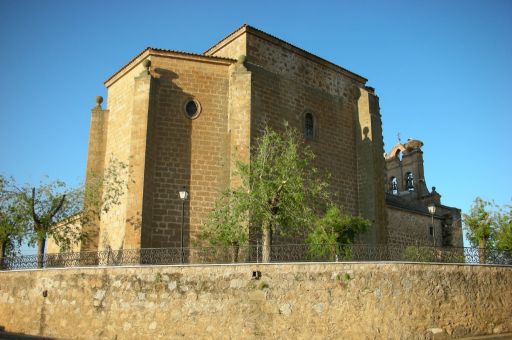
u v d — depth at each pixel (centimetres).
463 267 2161
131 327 1995
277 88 3231
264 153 2641
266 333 1900
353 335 1902
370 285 1962
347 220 2808
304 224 2636
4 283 2350
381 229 3447
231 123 2984
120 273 2067
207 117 3044
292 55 3419
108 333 2019
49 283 2197
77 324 2080
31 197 2989
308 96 3422
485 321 2139
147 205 2770
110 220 3031
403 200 4941
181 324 1956
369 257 2334
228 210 2531
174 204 2873
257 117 3058
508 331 2189
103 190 3102
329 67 3641
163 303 1991
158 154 2911
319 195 3084
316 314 1919
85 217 3070
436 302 2039
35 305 2206
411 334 1950
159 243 2795
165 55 3047
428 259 2384
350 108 3712
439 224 4688
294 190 2550
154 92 2944
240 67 3045
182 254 2422
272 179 2602
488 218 3712
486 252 2372
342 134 3597
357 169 3625
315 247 2370
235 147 2900
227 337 1909
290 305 1930
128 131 3106
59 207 3023
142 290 2022
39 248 2953
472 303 2127
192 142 2988
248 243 2506
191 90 3053
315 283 1950
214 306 1953
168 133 2956
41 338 2073
